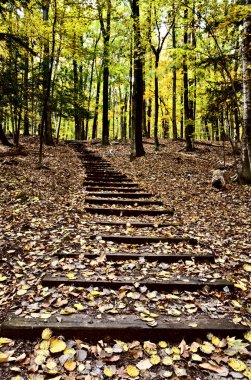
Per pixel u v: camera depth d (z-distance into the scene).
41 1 9.41
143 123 25.59
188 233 5.03
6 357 2.31
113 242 4.56
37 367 2.22
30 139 18.97
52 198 6.85
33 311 2.83
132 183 9.16
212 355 2.39
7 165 10.02
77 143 20.88
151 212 6.20
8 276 3.50
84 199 7.00
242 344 2.49
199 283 3.37
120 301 3.05
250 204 7.08
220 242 4.70
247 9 7.15
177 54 11.49
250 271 3.82
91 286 3.30
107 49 15.35
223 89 9.83
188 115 15.46
